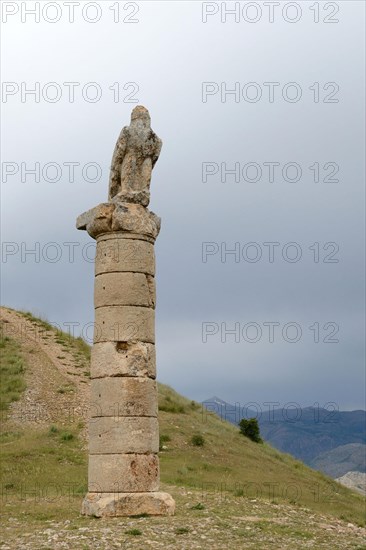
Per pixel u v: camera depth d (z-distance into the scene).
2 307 58.50
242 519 19.83
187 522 18.34
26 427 37.31
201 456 35.97
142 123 21.08
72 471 30.08
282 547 16.33
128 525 17.72
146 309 20.47
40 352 48.72
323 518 22.91
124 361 19.94
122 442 19.48
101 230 20.61
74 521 18.55
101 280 20.52
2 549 15.43
